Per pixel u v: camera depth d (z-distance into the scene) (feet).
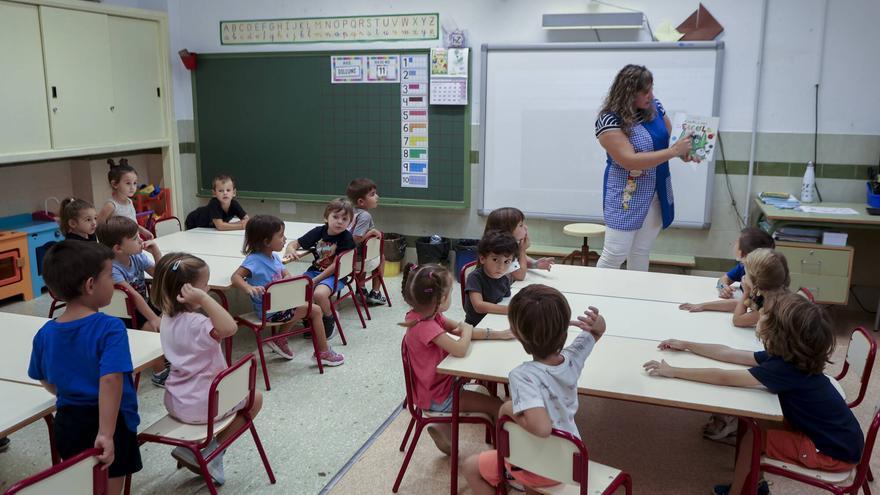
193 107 20.84
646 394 6.99
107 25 18.17
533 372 6.43
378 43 18.79
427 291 8.07
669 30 16.52
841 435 6.95
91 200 19.10
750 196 16.75
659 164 12.12
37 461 9.52
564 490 6.51
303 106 19.74
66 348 6.62
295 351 13.43
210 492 7.95
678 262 16.62
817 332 6.86
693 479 9.02
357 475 9.11
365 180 15.48
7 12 15.55
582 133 17.62
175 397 7.93
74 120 17.40
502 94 17.99
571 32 17.30
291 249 13.66
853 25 15.42
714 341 8.46
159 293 7.98
